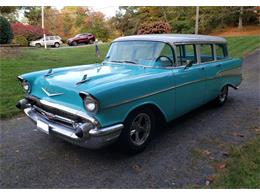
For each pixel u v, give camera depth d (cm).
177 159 360
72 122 325
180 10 3597
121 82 330
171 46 421
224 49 586
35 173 327
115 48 475
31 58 1261
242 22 3744
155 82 371
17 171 331
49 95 348
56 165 345
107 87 311
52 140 417
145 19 3750
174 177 318
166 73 397
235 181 304
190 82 445
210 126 479
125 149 361
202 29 3494
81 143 321
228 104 622
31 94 389
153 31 2241
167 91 395
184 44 445
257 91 754
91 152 379
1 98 608
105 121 314
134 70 406
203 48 502
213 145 401
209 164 345
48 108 350
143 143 379
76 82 338
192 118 522
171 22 3500
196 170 331
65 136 327
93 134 306
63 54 1523
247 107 597
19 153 376
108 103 310
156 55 419
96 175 324
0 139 420
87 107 304
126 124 346
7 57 1226
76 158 363
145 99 359
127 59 446
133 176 321
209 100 533
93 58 1343
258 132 450
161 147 396
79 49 1900
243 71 1084
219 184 301
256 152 371
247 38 2306
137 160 358
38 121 364
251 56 1509
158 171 331
